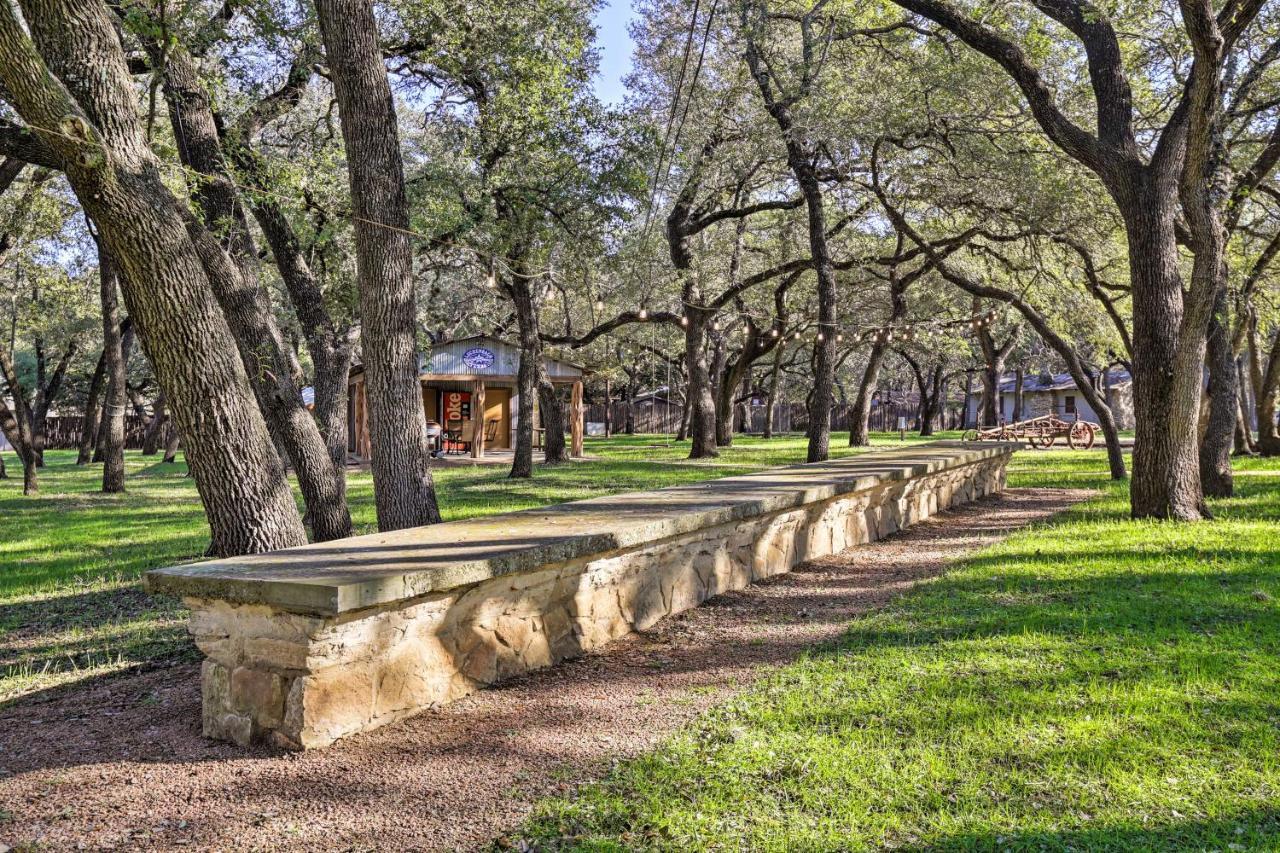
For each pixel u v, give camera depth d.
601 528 4.54
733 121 16.62
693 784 2.90
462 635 3.81
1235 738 3.13
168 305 5.12
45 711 3.83
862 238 21.77
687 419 36.34
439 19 10.45
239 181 8.38
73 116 4.41
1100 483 13.12
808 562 7.09
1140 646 4.23
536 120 11.75
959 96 11.76
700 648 4.59
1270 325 19.30
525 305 16.50
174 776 3.00
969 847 2.46
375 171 6.61
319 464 7.59
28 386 34.34
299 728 3.14
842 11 12.13
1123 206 8.67
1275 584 5.46
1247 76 10.40
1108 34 8.75
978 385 51.75
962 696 3.63
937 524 9.47
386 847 2.51
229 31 8.86
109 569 7.88
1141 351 8.60
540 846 2.50
